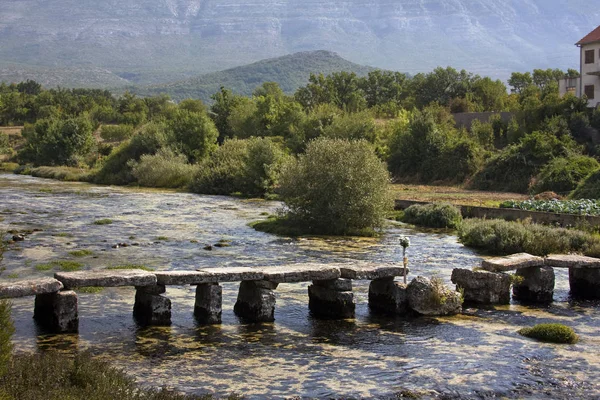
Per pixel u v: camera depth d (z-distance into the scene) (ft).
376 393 41.91
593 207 127.34
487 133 231.91
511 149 201.57
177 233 115.65
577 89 238.27
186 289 70.74
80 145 324.19
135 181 244.42
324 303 61.72
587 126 207.21
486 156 212.84
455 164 213.66
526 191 183.32
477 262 88.84
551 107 224.94
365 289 72.84
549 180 173.17
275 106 331.36
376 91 474.49
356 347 51.88
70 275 55.62
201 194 203.10
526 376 45.52
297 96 448.65
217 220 135.85
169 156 248.11
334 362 48.08
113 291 69.31
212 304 58.13
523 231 98.17
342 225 116.98
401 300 62.18
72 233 112.98
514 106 287.28
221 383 43.37
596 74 222.48
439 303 62.18
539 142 193.26
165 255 92.02
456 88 391.24
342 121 265.34
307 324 58.59
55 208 154.71
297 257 91.61
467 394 42.09
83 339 52.60
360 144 122.11
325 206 118.42
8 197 182.19
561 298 70.59
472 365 47.70
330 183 117.80
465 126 265.95
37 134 343.46
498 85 384.68
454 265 86.48
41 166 306.96
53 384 36.96
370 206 117.80
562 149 191.62
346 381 44.09
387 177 122.42
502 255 95.40
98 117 508.94
